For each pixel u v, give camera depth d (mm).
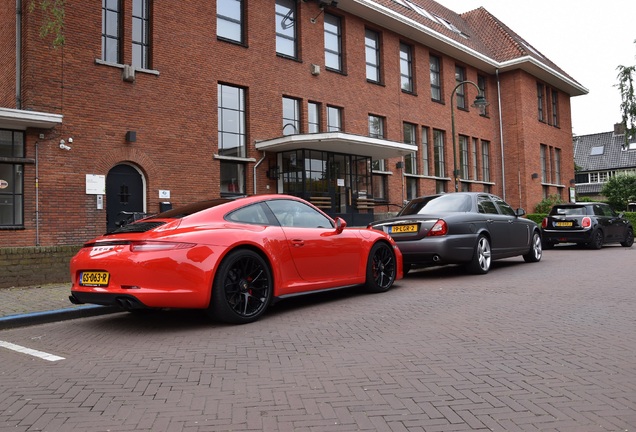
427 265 9281
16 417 3057
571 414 2924
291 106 16594
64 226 11023
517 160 26438
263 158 15180
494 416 2914
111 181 12055
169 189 12914
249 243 5547
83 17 11594
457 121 24000
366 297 6961
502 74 27031
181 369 3947
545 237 15484
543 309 5867
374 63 20078
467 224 8750
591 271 9352
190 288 5078
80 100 11438
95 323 6078
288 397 3279
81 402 3291
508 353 4145
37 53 10828
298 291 6012
